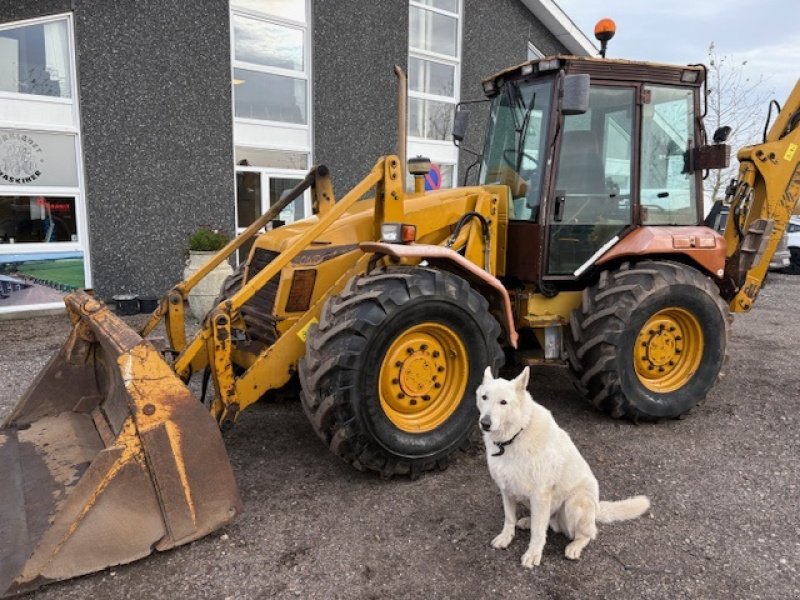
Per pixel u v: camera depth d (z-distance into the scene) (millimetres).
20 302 7598
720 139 4691
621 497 3361
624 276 4305
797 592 2566
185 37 8320
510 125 4652
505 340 4367
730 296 4988
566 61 4121
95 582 2551
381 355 3297
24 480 2959
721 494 3406
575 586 2590
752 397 5086
